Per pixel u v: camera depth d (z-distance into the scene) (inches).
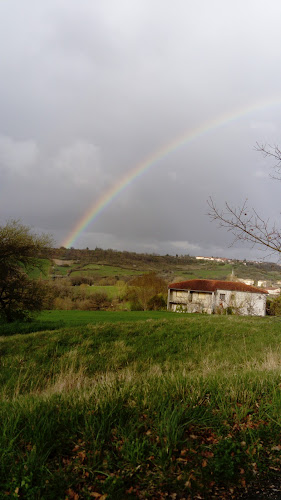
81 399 205.0
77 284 3097.9
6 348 627.2
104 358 560.1
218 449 157.5
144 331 776.3
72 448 160.6
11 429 165.6
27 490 129.7
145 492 131.3
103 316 1421.0
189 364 477.4
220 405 205.8
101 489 133.0
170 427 171.0
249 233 280.1
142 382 249.8
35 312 1179.9
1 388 371.9
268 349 551.5
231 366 403.9
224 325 875.4
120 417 183.5
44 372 470.6
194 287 2780.5
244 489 134.7
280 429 180.9
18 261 1111.6
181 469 145.9
